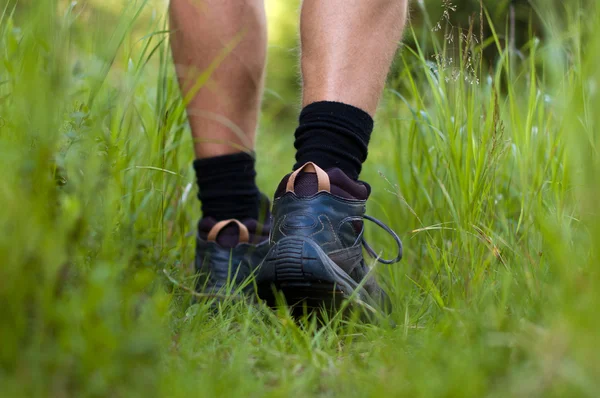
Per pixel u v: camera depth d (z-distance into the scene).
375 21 1.39
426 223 1.77
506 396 0.79
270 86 4.78
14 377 0.73
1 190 0.82
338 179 1.35
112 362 0.77
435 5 3.70
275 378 0.98
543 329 0.91
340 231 1.34
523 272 1.26
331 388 0.94
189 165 2.15
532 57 1.61
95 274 0.78
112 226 1.15
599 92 1.00
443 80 1.66
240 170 1.64
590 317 0.79
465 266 1.35
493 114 1.48
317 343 1.13
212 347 1.10
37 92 0.92
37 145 0.96
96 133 1.12
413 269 1.78
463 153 1.56
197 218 2.23
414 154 2.06
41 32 0.96
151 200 1.60
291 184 1.35
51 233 0.83
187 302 1.38
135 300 0.91
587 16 1.43
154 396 0.79
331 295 1.28
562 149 1.36
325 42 1.38
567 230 1.23
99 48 1.25
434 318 1.28
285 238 1.31
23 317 0.78
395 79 2.10
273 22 5.77
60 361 0.75
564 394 0.75
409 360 0.97
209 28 1.58
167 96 1.70
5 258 0.77
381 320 1.23
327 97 1.37
